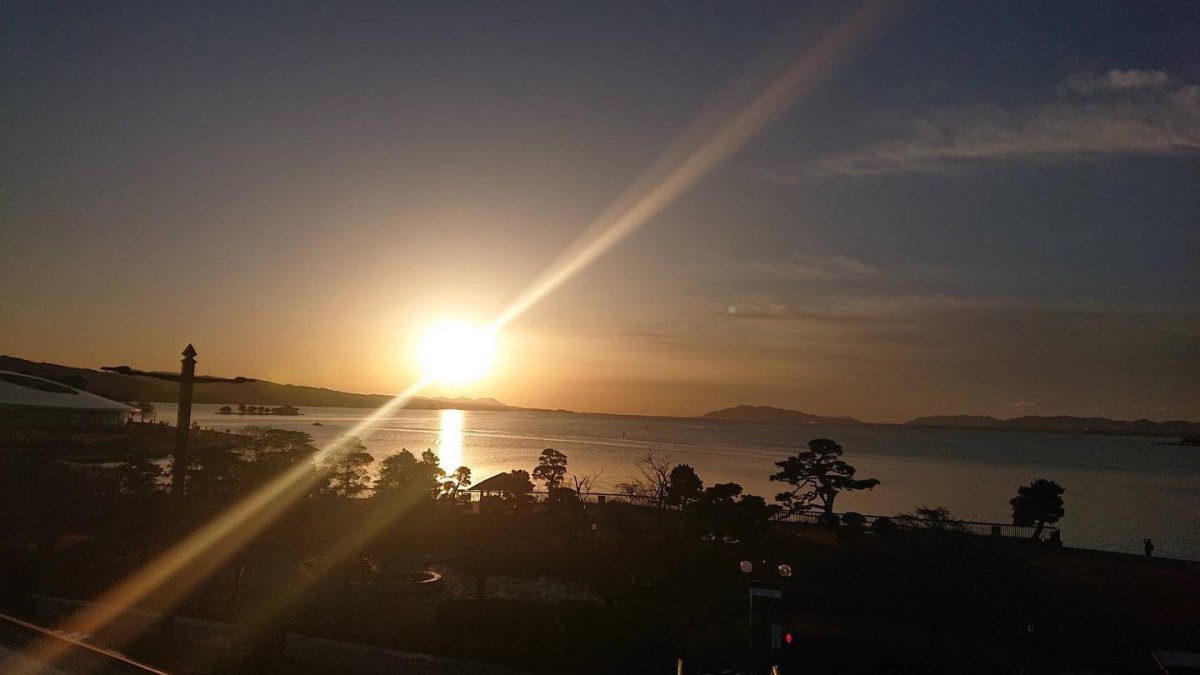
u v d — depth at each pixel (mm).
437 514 53375
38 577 34688
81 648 17234
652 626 32844
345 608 34688
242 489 38688
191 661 24844
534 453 166750
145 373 37938
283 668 25141
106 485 40219
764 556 41938
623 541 39844
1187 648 31891
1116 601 36656
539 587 40750
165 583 34625
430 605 36406
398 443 190000
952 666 30594
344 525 43531
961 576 32875
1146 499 114125
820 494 58531
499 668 27641
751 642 28469
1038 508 54000
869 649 29734
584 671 27891
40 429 75250
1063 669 30609
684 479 53406
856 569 39531
